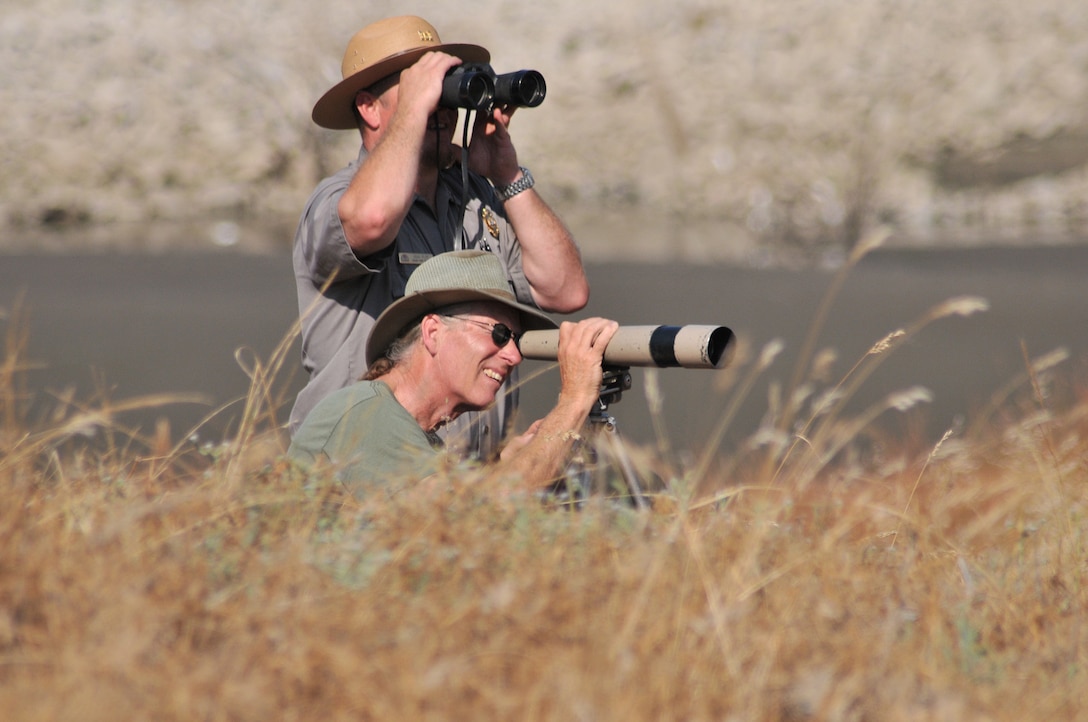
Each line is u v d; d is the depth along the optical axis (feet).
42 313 198.39
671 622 30.04
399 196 47.62
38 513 33.81
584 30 586.45
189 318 200.13
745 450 53.88
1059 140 499.10
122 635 25.98
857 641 30.63
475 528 32.78
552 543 33.17
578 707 25.29
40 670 26.35
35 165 458.91
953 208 448.24
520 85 51.70
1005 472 51.78
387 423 42.75
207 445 38.52
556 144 519.60
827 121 519.60
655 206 474.90
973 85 533.14
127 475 40.27
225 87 518.78
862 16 579.07
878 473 55.36
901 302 230.07
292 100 515.91
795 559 34.94
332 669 26.55
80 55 531.50
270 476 36.70
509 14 602.44
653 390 44.09
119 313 202.08
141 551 30.04
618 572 31.76
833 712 27.48
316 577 29.53
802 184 471.62
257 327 193.88
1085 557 40.81
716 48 572.10
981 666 32.12
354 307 50.80
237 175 472.03
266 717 25.59
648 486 45.16
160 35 545.85
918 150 498.28
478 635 28.43
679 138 515.50
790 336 190.60
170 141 486.79
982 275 274.36
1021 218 439.22
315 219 49.29
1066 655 32.94
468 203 55.21
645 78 553.23
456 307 45.19
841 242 407.44
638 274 272.92
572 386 44.01
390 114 52.24
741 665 29.19
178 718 24.76
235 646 27.14
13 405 41.04
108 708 24.59
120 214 433.07
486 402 45.85
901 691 28.32
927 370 160.56
